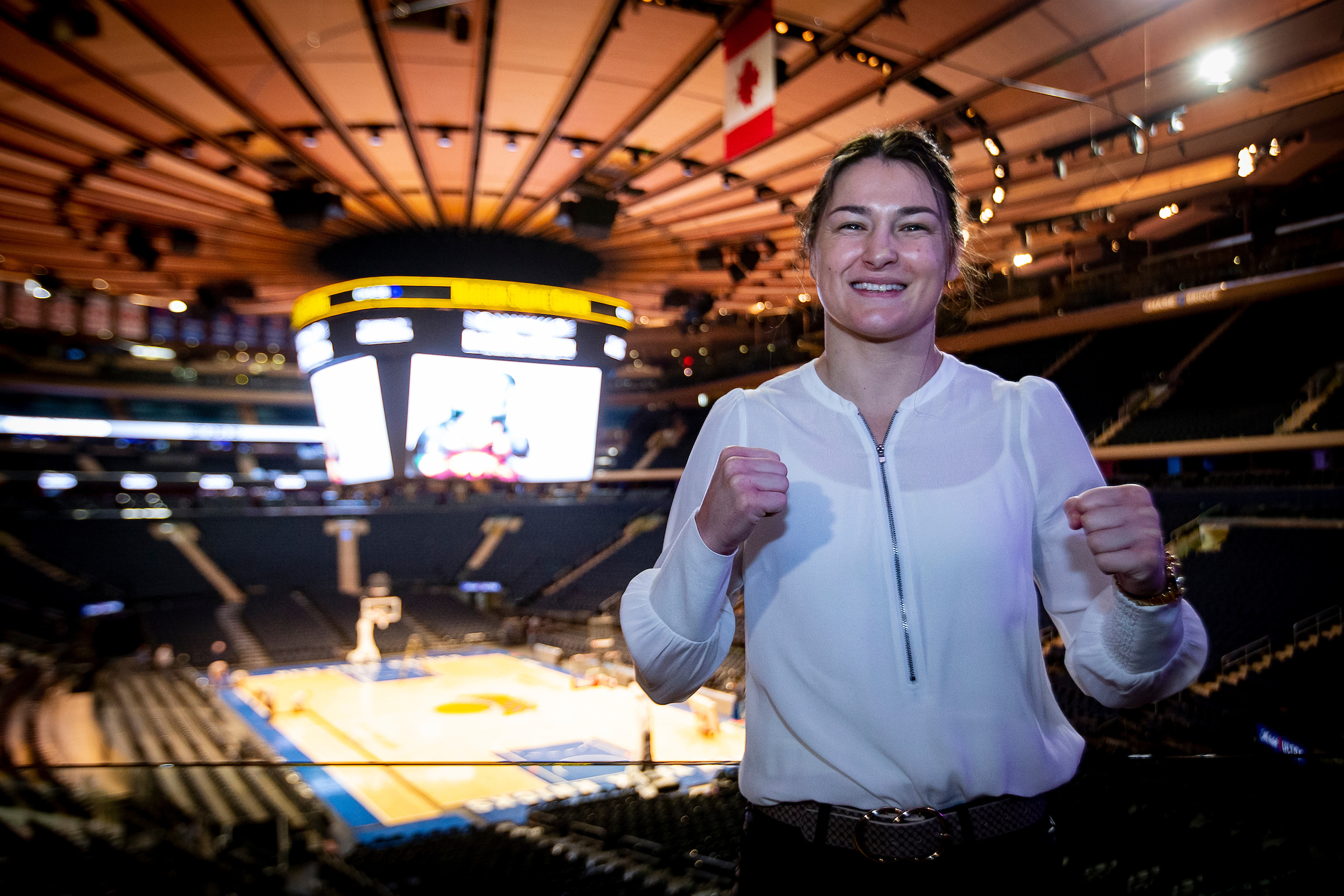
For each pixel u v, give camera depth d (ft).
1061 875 3.51
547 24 19.40
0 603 86.38
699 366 74.64
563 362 38.14
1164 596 3.00
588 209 30.94
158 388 100.37
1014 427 3.55
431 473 37.14
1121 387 65.62
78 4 17.46
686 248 38.42
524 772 43.39
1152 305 47.09
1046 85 22.33
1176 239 47.47
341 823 37.35
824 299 3.61
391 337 35.70
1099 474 3.58
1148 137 25.49
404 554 111.04
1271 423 53.88
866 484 3.42
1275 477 50.72
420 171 29.40
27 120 23.38
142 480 106.93
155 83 21.49
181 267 38.91
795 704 3.41
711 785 25.54
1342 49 21.39
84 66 20.08
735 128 19.89
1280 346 58.90
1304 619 43.29
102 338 92.22
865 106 23.63
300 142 26.20
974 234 4.15
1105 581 3.41
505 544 111.34
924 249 3.43
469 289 35.35
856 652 3.31
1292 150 30.40
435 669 72.33
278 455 116.37
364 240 35.88
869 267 3.42
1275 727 30.30
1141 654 3.10
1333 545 46.34
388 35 19.47
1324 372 54.08
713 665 3.47
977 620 3.28
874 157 3.55
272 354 101.19
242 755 45.96
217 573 102.06
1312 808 15.30
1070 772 3.50
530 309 36.45
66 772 37.55
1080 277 49.39
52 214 31.71
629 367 80.84
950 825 3.25
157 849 30.01
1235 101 25.30
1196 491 54.08
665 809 26.61
